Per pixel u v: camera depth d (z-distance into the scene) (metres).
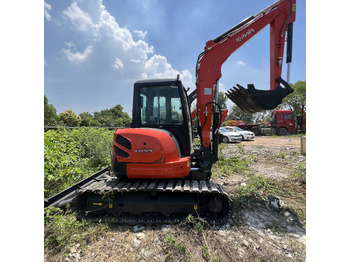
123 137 2.88
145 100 3.28
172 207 2.86
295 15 3.27
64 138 5.64
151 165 2.78
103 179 3.55
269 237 2.56
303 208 3.32
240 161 6.89
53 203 2.88
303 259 2.14
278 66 3.31
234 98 3.80
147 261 2.11
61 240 2.35
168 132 3.04
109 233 2.57
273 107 3.31
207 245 2.36
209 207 2.85
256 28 3.31
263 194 3.94
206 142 3.37
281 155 7.81
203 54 3.32
